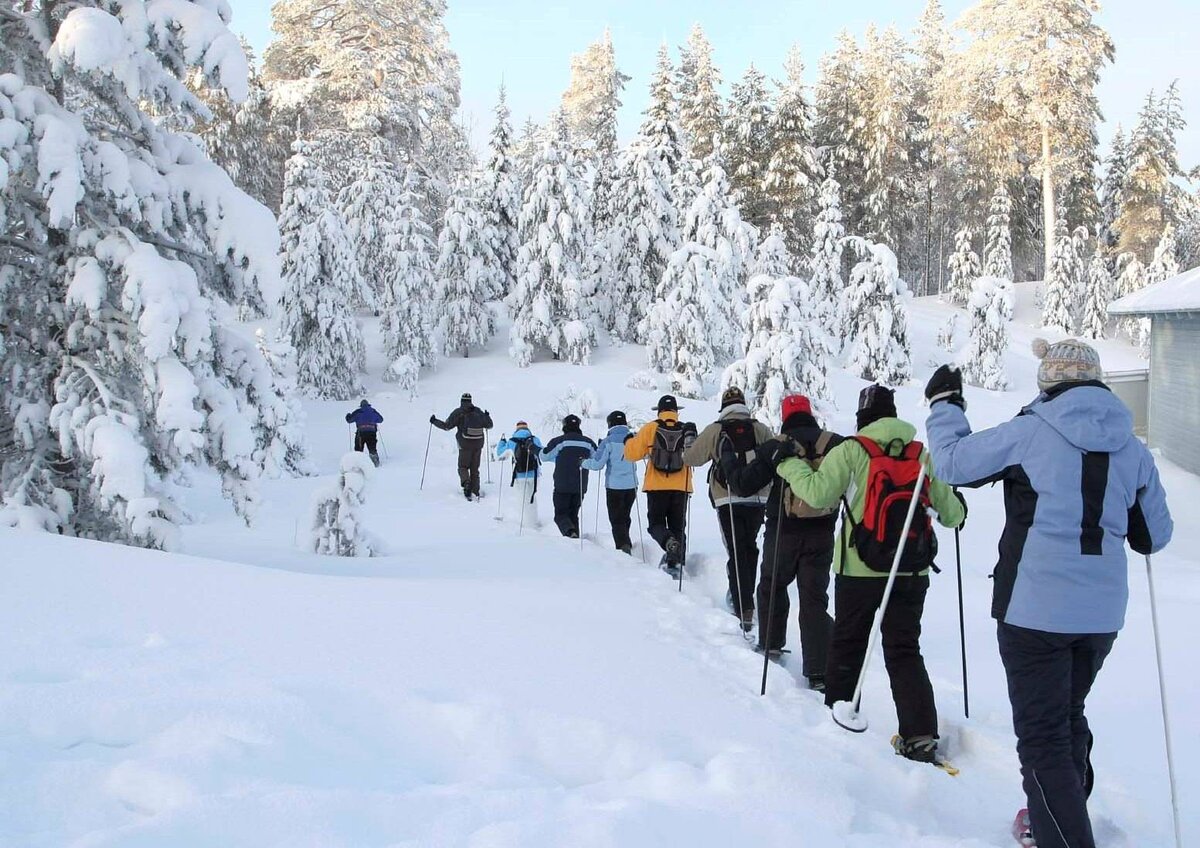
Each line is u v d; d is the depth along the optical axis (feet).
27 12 24.30
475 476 48.16
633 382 91.30
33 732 9.50
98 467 21.58
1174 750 12.62
